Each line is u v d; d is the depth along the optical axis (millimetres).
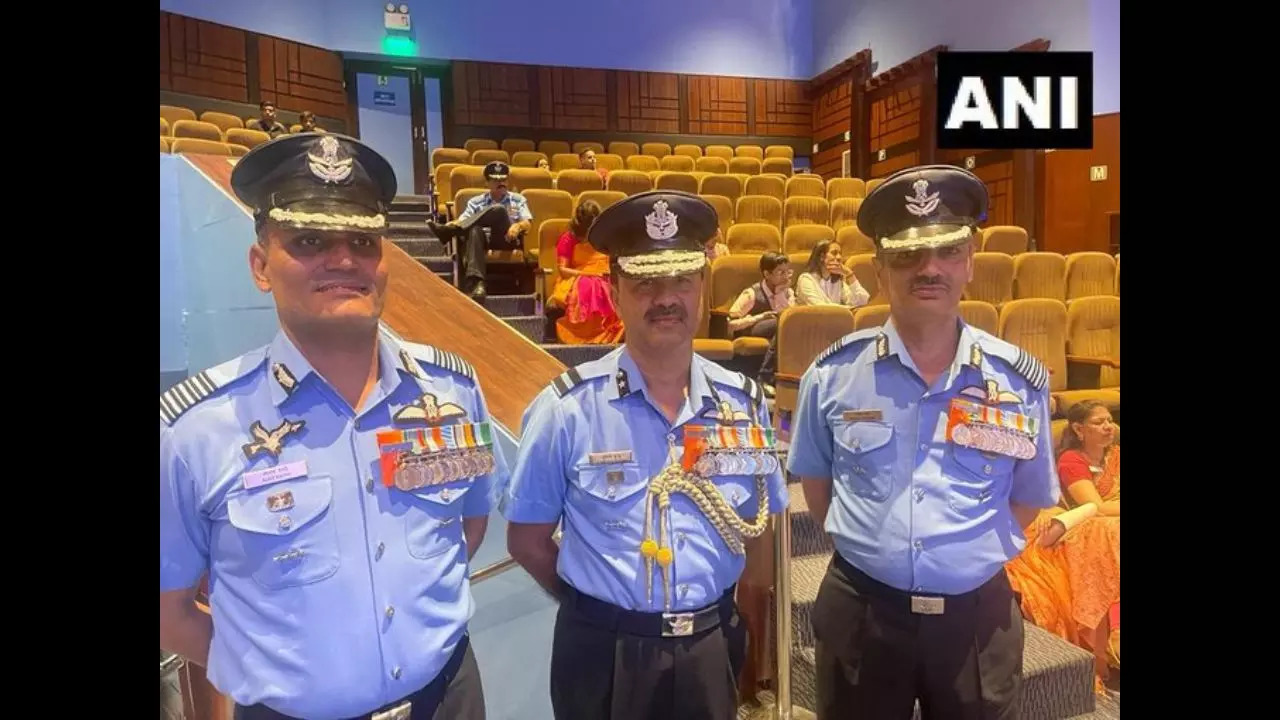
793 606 1955
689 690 1199
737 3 6777
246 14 6277
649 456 1252
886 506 1368
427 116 6867
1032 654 2025
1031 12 3955
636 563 1206
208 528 994
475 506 1229
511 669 1679
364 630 991
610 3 7059
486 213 4188
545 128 7043
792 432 1582
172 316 1965
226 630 972
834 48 6223
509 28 6965
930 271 1328
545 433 1256
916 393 1396
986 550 1338
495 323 2041
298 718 978
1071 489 2324
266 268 1004
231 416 1001
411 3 6770
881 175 5676
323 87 6621
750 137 6879
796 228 4902
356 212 977
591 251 3557
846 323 2395
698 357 1376
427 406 1103
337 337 1011
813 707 1909
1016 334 3152
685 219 1210
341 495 1016
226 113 6238
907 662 1349
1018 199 3588
